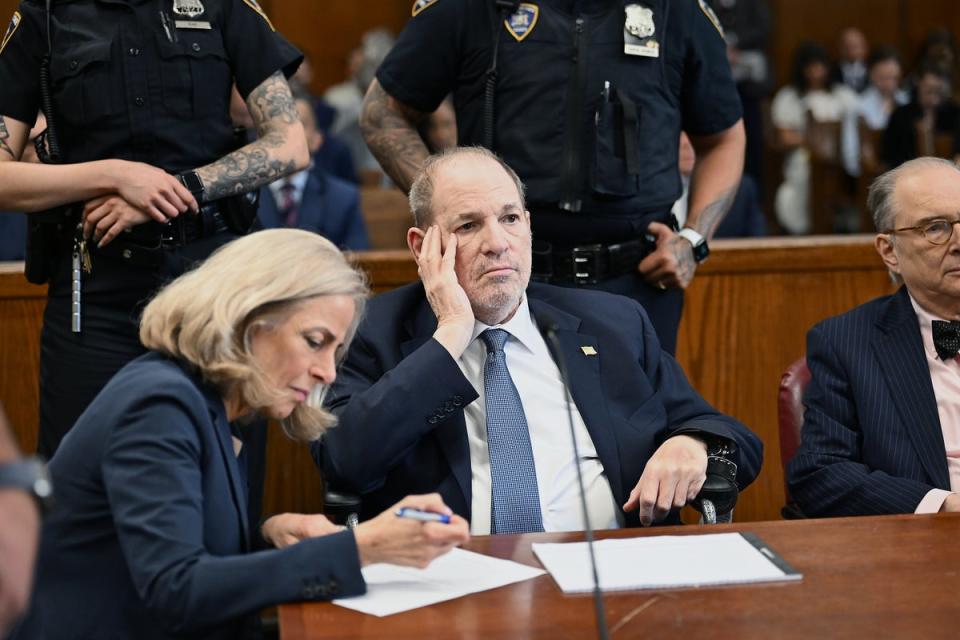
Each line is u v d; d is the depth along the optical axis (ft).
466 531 5.85
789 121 28.32
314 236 6.39
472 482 7.94
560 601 5.75
